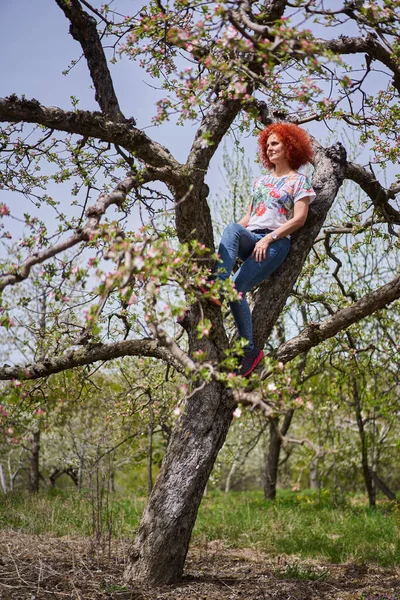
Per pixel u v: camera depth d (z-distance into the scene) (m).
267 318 5.25
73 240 3.57
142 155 4.94
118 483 15.51
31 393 5.71
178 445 5.20
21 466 15.55
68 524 8.34
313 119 6.70
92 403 10.71
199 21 3.82
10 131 5.50
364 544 7.68
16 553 6.06
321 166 6.11
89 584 4.97
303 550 7.47
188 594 4.86
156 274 3.21
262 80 4.03
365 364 10.08
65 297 3.90
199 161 4.91
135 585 4.98
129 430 9.74
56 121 4.85
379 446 13.73
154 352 5.62
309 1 4.21
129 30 5.59
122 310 5.72
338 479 14.55
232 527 8.75
